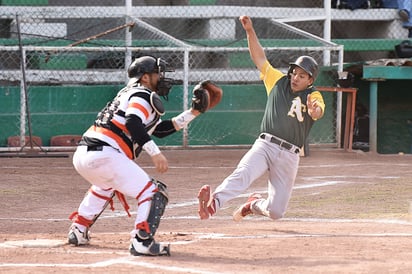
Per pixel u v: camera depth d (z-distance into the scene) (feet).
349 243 68.23
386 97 198.08
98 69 178.50
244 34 196.65
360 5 203.10
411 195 108.68
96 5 197.57
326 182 123.95
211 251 63.77
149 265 57.26
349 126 175.01
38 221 87.76
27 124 163.32
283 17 197.77
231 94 174.19
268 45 187.21
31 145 156.04
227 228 80.59
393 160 159.53
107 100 169.58
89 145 62.54
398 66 171.63
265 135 74.74
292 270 55.31
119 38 187.83
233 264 57.62
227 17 193.36
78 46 175.52
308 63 72.69
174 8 190.70
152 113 61.82
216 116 173.27
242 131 175.01
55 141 164.55
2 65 175.73
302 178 128.98
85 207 67.41
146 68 63.16
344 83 173.17
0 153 157.69
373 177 130.41
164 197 62.39
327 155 166.40
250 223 85.10
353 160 158.30
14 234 76.38
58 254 62.59
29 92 164.14
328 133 179.52
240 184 74.23
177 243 68.69
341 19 201.57
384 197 107.04
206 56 187.62
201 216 73.61
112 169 61.87
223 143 174.09
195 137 172.35
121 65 179.11
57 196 109.40
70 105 167.12
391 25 206.28
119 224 86.17
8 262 58.80
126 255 61.87
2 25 185.78
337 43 196.54
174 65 179.73
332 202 102.68
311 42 189.37
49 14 183.42
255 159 74.54
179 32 196.95
